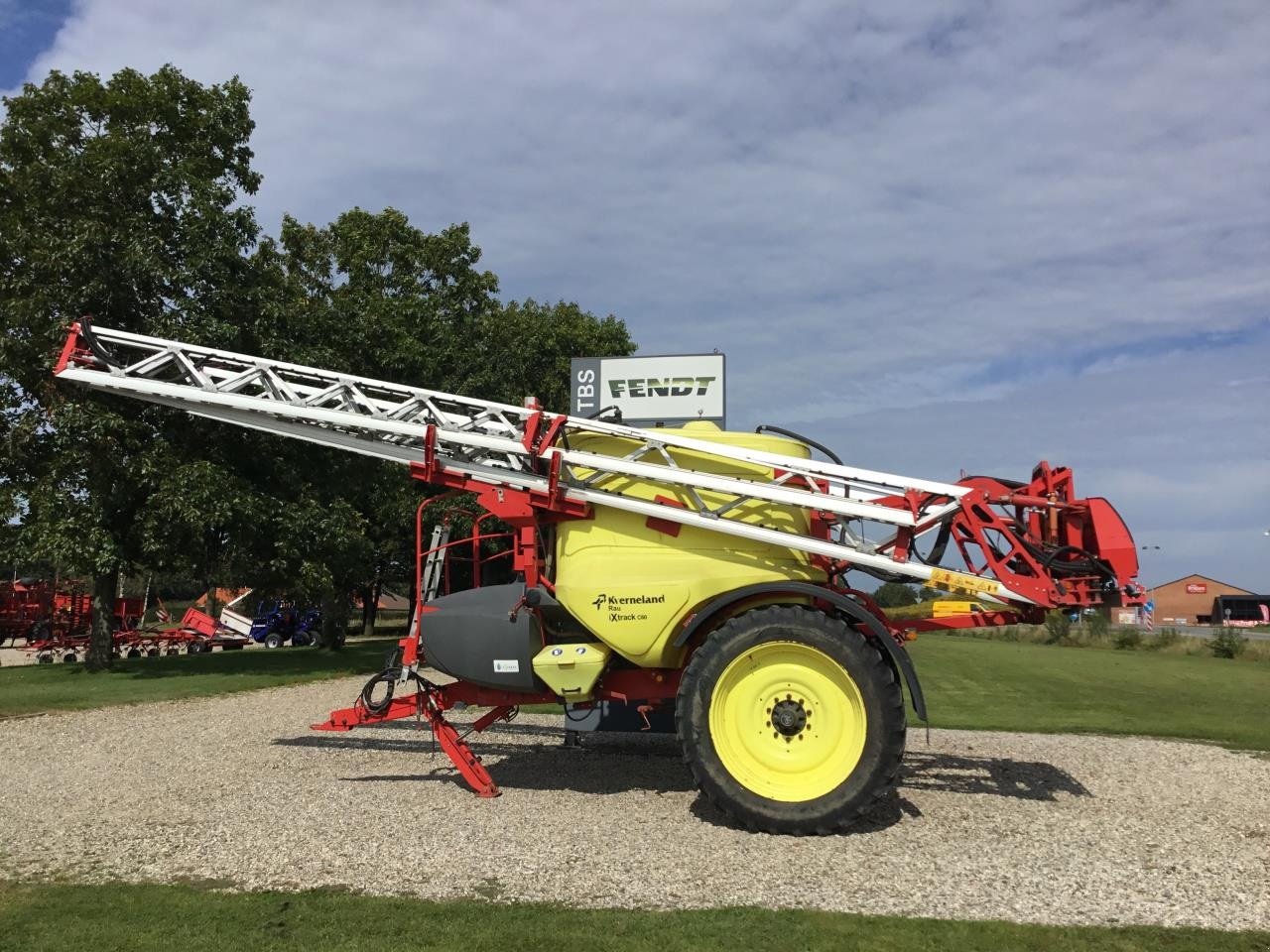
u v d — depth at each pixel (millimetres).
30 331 16609
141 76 18094
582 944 3729
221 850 5129
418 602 6973
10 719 10438
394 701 7004
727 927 3914
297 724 9914
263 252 24453
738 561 6184
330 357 19109
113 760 7887
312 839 5344
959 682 17109
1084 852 5176
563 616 6785
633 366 16938
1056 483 6254
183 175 17172
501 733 9391
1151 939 3850
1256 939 3850
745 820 5484
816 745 5598
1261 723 11289
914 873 4750
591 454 6477
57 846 5219
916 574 6141
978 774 7520
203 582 20859
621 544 6430
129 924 3975
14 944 3758
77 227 16297
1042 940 3818
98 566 15992
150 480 16188
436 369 24734
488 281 28641
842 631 5535
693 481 6242
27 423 16688
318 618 36500
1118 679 18266
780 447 6711
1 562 16672
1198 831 5703
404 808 6113
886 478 6238
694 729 5598
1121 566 6004
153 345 7773
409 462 7156
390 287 27609
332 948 3701
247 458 18031
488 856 5004
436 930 3889
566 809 6109
